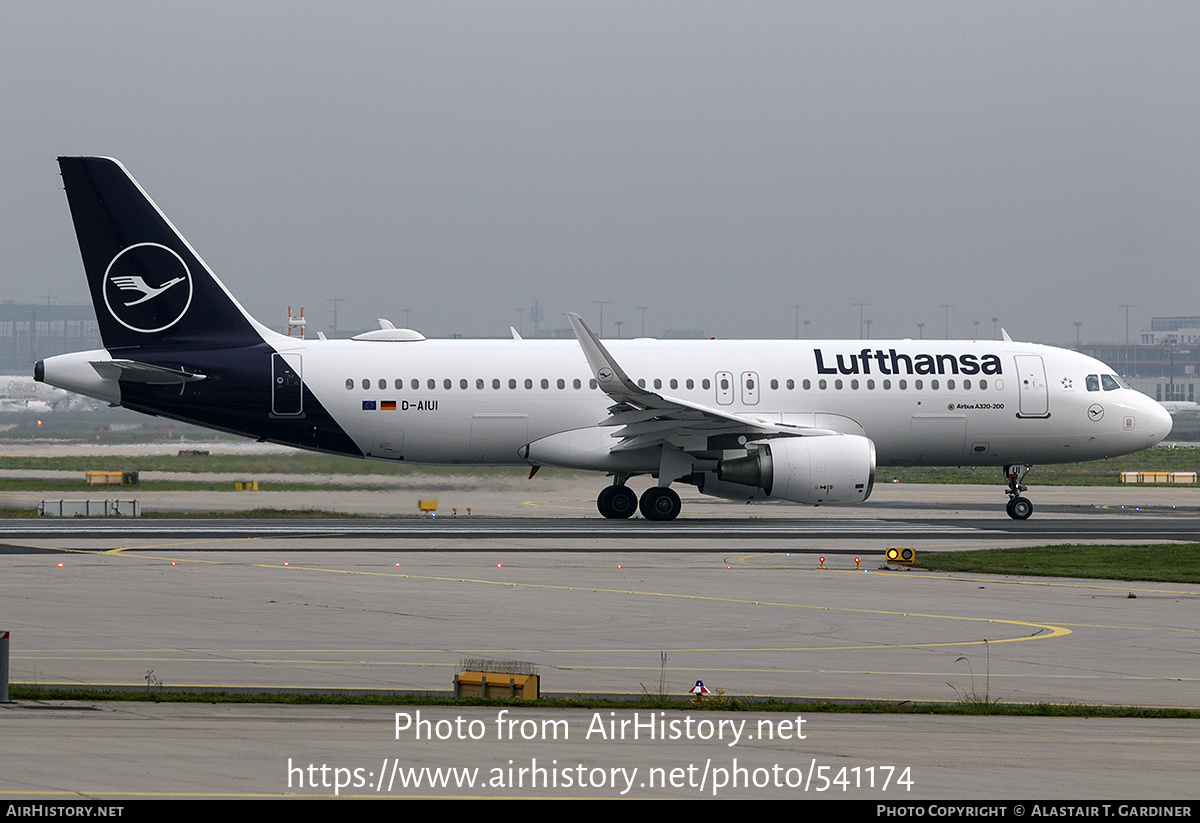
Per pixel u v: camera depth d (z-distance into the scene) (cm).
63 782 4128
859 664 7156
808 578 10862
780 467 15700
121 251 16162
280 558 11900
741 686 6488
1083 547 13300
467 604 9181
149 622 8169
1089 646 7800
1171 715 5866
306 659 7000
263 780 4238
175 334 16325
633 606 9188
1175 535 15038
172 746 4706
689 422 15925
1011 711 5881
